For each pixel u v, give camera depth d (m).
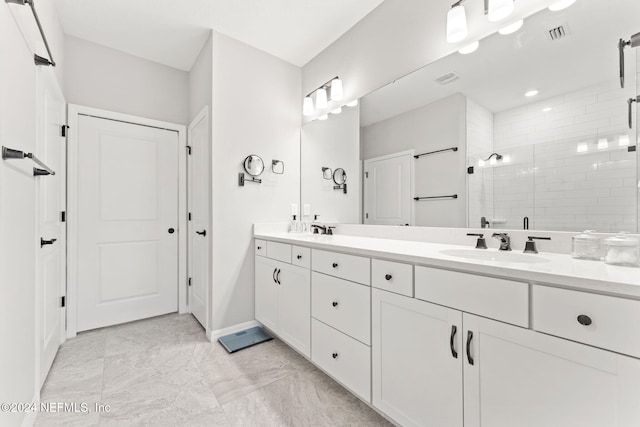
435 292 1.05
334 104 2.34
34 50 1.34
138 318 2.55
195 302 2.62
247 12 2.00
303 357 1.92
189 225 2.82
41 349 1.55
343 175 2.25
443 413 1.02
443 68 1.58
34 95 1.35
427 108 1.66
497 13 1.25
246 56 2.36
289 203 2.61
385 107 1.91
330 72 2.38
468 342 0.95
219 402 1.44
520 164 1.29
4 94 1.00
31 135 1.31
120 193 2.47
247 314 2.35
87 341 2.13
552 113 1.20
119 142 2.47
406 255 1.14
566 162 1.16
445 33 1.56
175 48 2.46
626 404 0.66
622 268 0.84
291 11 1.99
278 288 2.04
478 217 1.44
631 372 0.65
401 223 1.82
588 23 1.12
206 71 2.32
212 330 2.16
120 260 2.47
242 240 2.32
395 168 1.86
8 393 1.03
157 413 1.36
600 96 1.08
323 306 1.60
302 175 2.69
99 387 1.56
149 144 2.63
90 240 2.32
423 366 1.09
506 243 1.28
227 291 2.24
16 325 1.11
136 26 2.15
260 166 2.41
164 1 1.89
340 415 1.35
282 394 1.51
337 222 2.30
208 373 1.71
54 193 1.88
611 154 1.05
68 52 2.25
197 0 1.88
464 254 1.31
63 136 2.15
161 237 2.68
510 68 1.33
